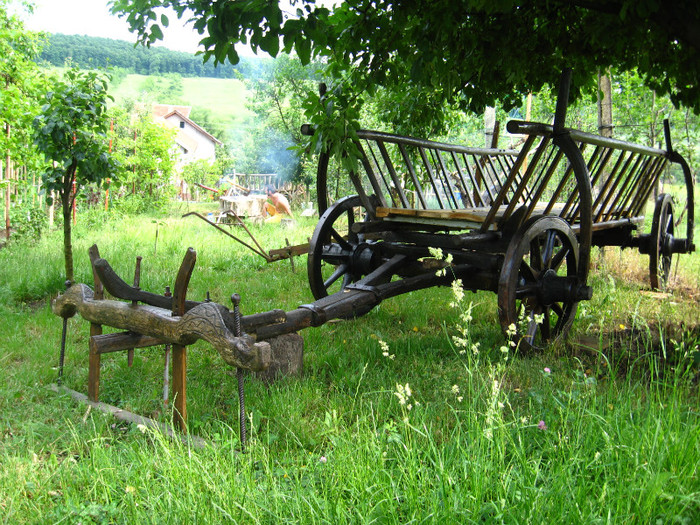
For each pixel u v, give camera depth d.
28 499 3.03
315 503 2.74
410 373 4.80
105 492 2.92
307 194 23.67
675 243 8.38
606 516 2.46
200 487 2.87
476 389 4.36
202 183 32.34
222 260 10.31
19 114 10.62
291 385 4.58
